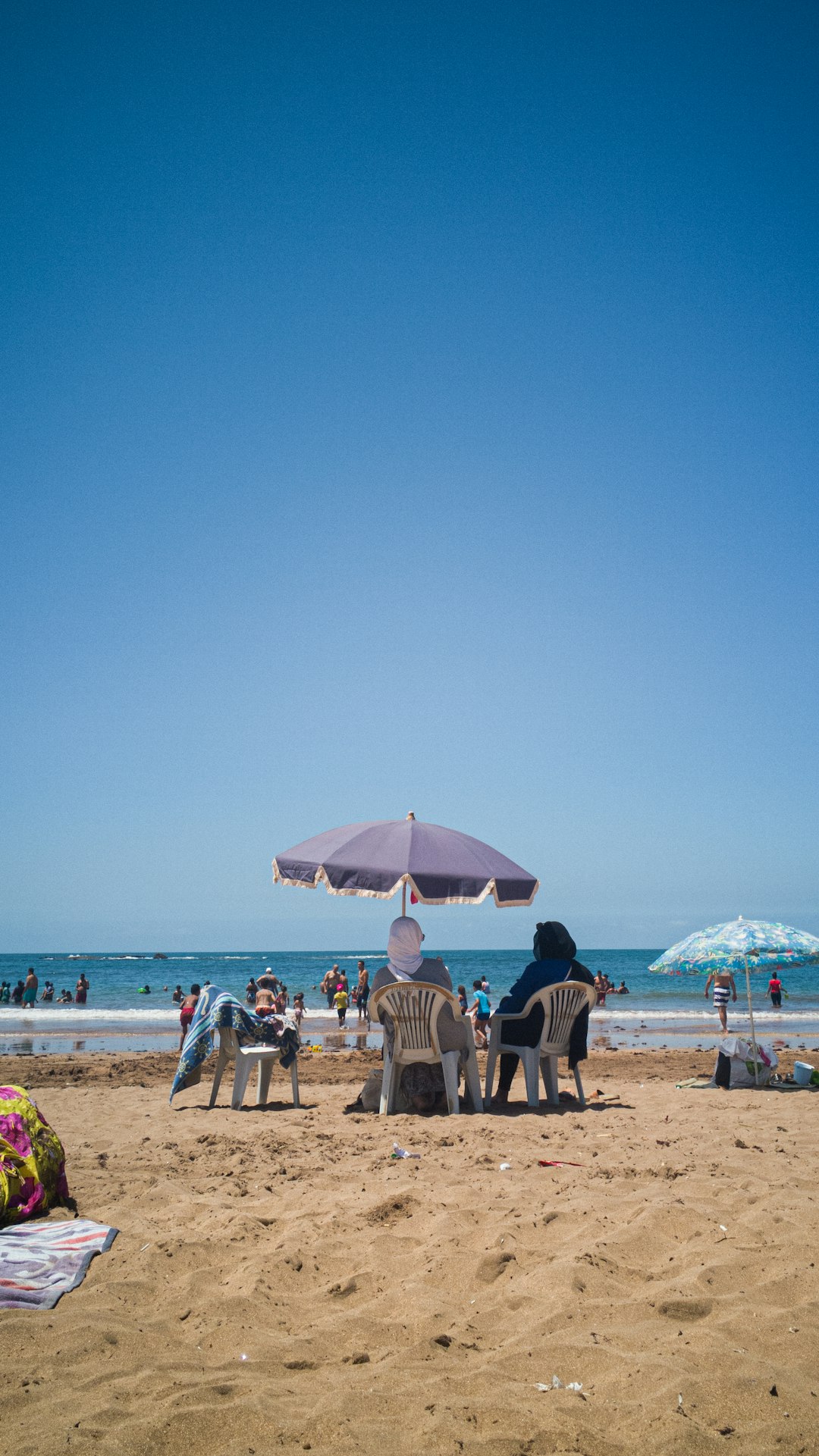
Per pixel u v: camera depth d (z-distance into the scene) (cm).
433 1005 863
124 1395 314
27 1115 536
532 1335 357
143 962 11156
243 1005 986
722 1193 546
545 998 916
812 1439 280
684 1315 374
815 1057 1611
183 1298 400
